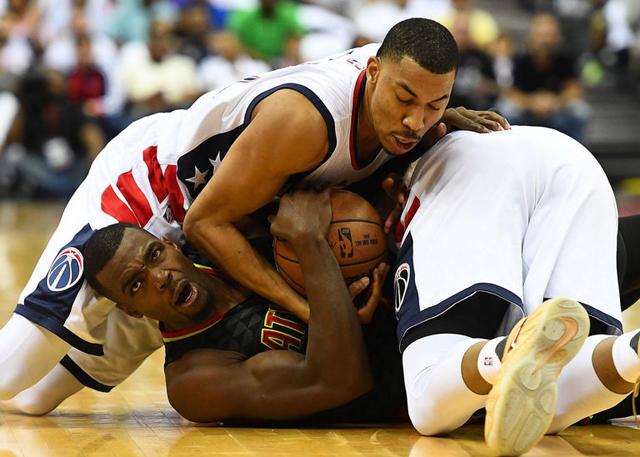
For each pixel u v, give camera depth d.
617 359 3.83
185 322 4.50
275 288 4.45
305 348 4.54
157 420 4.68
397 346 4.58
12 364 4.54
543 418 3.57
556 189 4.42
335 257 4.39
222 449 4.02
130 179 4.89
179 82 16.16
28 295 4.60
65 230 4.77
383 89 4.22
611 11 20.11
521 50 18.58
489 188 4.34
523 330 3.59
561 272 4.25
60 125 16.77
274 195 4.46
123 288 4.39
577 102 15.87
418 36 4.14
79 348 4.56
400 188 4.70
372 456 3.88
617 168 18.09
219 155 4.75
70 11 17.89
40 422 4.63
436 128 4.67
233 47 16.39
